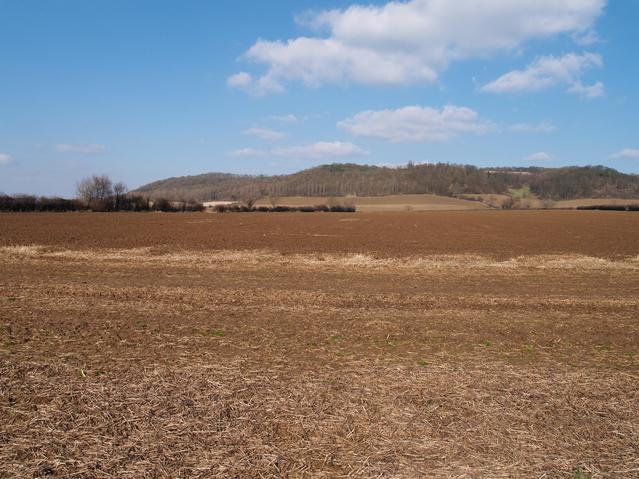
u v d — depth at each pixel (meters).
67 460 4.87
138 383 6.77
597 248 29.98
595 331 10.17
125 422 5.66
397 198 156.00
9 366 7.38
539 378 7.22
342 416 5.87
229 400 6.27
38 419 5.68
